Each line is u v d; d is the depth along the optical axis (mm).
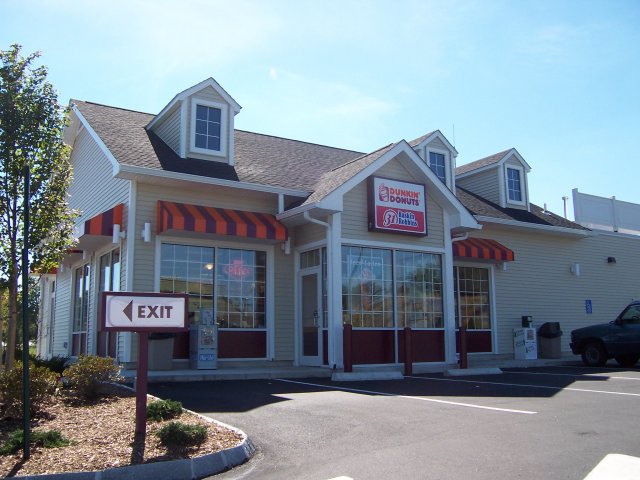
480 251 18359
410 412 8656
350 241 14828
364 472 5637
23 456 5891
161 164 14227
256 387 11477
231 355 14719
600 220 23938
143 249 13789
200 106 15797
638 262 24516
